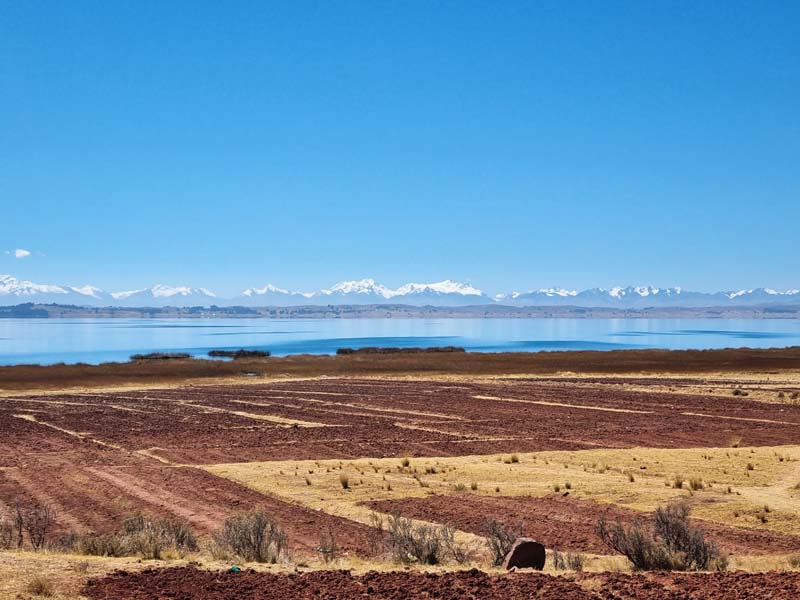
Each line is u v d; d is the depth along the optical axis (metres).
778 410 57.78
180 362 111.38
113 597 12.02
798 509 24.11
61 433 46.91
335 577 13.66
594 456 36.09
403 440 43.69
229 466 34.38
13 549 17.81
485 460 35.88
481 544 20.02
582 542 20.48
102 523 23.88
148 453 39.09
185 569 14.12
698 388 75.38
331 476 31.47
